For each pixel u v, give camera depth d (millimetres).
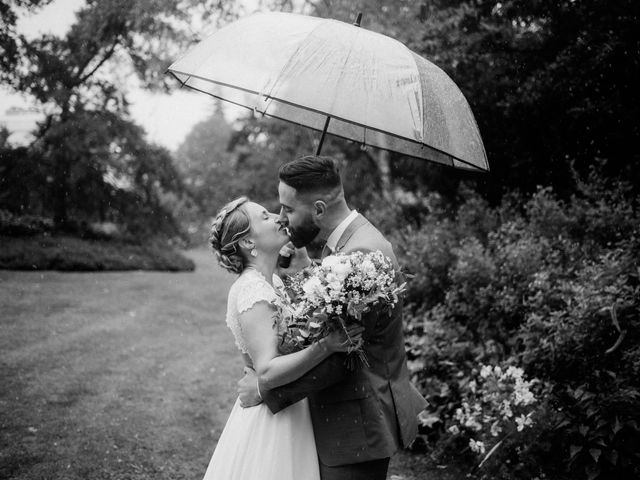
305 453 2223
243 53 2355
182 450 3936
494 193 5613
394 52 2420
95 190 15836
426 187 6203
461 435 3863
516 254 4027
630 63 4398
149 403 4777
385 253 2223
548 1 4695
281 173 2297
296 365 2004
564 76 4598
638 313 3289
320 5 6059
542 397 3438
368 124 2121
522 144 5172
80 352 6129
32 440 3908
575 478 3305
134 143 15492
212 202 28875
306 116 3268
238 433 2295
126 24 7453
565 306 3652
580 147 4902
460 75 5098
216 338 7340
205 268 19141
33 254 13047
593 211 4074
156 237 18359
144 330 7445
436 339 4238
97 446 3881
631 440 3186
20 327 7020
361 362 2197
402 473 3746
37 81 10633
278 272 2662
